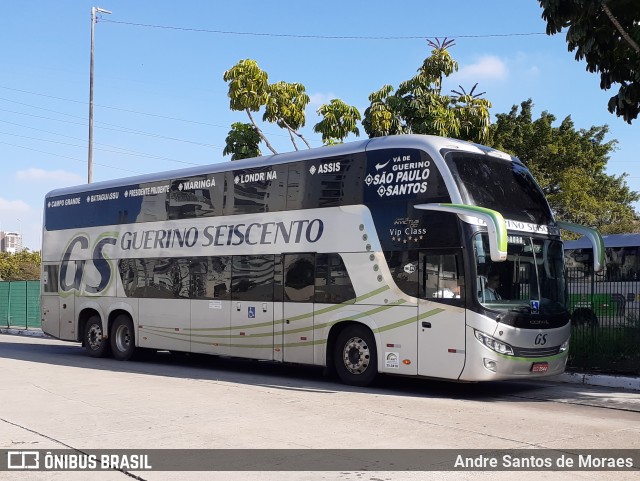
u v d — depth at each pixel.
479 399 11.30
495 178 11.89
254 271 14.02
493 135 33.47
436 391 12.16
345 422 8.98
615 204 37.84
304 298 13.07
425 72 19.66
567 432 8.48
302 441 7.87
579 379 13.42
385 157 12.16
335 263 12.64
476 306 10.85
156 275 16.22
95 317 17.95
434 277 11.33
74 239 18.66
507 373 11.00
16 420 9.16
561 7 10.93
